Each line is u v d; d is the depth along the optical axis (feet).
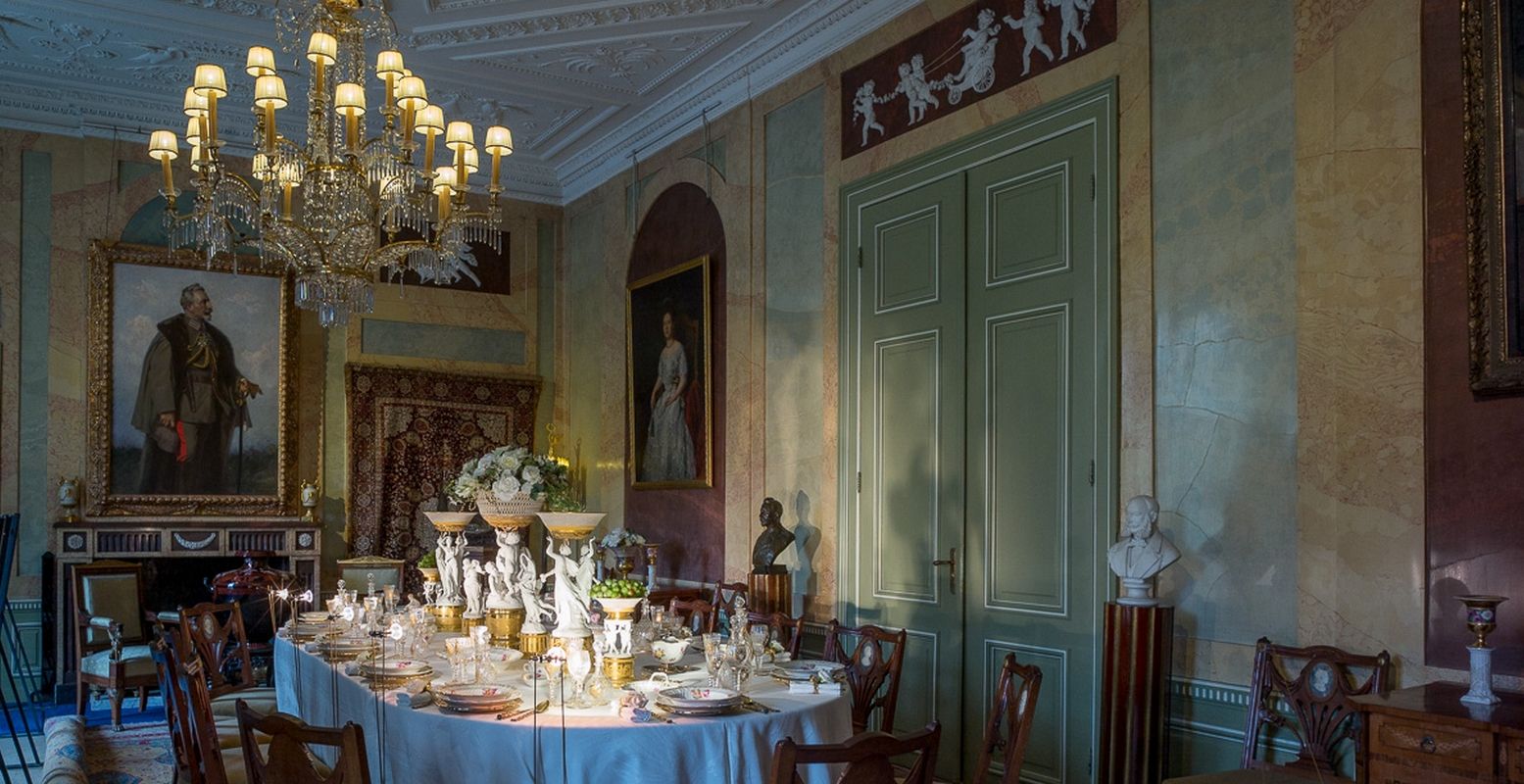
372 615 19.98
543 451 38.52
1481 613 12.41
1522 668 13.01
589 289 37.42
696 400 30.27
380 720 14.08
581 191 37.88
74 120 32.24
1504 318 13.33
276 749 10.69
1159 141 18.16
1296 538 15.74
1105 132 19.02
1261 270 16.43
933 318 22.52
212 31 27.20
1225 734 16.48
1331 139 15.51
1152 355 18.04
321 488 35.17
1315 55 15.76
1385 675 14.23
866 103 24.67
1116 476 18.47
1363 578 14.79
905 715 22.61
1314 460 15.49
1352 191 15.20
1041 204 20.27
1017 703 12.42
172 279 33.09
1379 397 14.74
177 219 19.26
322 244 19.20
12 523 20.71
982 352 21.35
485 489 17.95
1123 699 16.46
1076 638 19.01
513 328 38.45
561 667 12.85
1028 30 20.70
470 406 37.17
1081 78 19.54
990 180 21.39
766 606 24.73
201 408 33.19
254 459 33.86
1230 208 16.94
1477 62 13.78
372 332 36.29
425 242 20.15
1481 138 13.70
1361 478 14.90
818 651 24.88
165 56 28.89
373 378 35.73
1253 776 14.12
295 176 20.11
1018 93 20.83
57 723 25.34
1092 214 19.20
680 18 25.85
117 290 32.32
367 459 35.45
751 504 27.78
